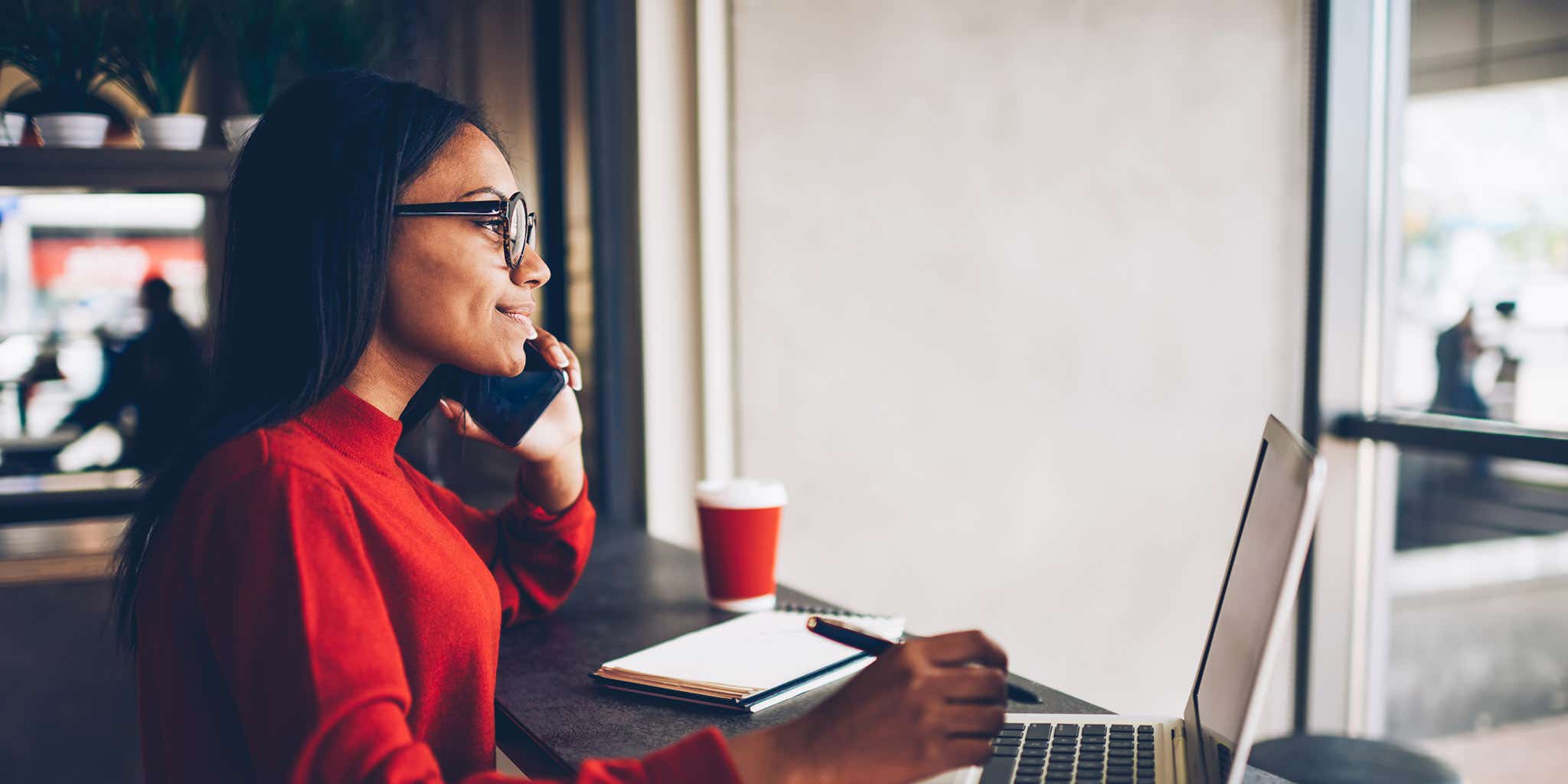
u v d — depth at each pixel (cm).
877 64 200
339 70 85
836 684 106
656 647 112
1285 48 240
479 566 91
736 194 190
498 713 101
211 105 184
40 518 201
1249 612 72
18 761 186
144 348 231
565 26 198
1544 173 229
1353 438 250
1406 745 168
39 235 226
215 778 71
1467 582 340
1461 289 240
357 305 79
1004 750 84
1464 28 237
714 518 131
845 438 203
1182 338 234
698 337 194
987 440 216
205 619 70
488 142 88
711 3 187
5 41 163
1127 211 227
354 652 67
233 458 73
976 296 213
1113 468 230
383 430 84
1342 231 246
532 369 119
